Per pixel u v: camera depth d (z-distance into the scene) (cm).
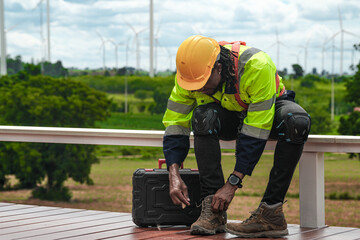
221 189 343
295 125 338
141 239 353
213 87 348
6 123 3969
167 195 386
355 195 5475
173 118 374
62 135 457
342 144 378
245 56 341
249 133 338
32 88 4047
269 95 337
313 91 6794
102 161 6925
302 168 391
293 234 368
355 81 4256
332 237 358
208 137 350
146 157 7138
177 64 348
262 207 352
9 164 4062
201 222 354
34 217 438
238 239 349
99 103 4184
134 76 7531
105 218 432
